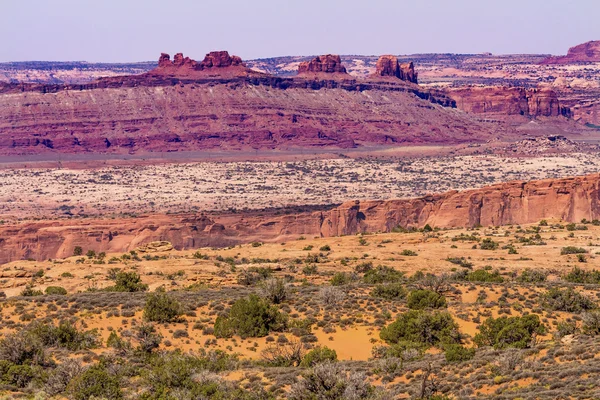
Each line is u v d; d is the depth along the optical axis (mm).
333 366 137000
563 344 154375
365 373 144250
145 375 142250
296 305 192250
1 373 143625
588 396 120500
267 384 139250
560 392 122875
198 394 133250
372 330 175375
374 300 197625
